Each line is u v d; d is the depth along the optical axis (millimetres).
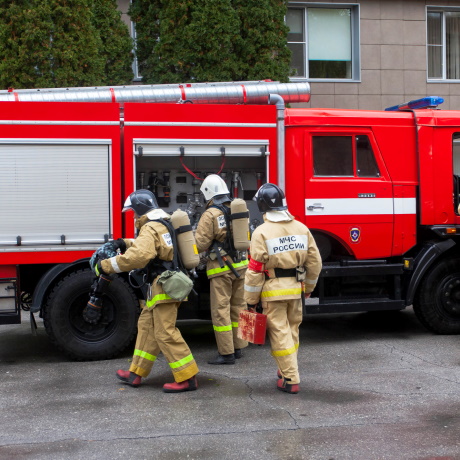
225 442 4043
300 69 14930
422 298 6973
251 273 4867
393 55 14797
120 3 13875
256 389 5164
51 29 11180
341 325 7781
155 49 12367
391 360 6016
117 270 4902
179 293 4957
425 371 5609
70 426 4387
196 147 6332
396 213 6840
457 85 15180
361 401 4805
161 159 6477
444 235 6828
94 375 5672
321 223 6656
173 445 4008
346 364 5895
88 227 6090
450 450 3869
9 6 11086
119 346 6148
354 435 4121
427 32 15422
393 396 4910
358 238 6750
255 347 6668
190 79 12352
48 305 6020
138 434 4211
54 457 3855
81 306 6133
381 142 6809
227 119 6383
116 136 6145
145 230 4953
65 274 6176
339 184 6688
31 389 5285
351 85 14656
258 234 4883
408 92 14914
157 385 5340
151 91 6887
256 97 7145
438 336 7074
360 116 6766
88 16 11539
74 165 6062
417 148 6871
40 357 6426
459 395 4922
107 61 12734
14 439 4160
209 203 6039
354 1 14648
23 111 5953
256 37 12438
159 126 6242
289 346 4980
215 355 6355
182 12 12219
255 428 4277
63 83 11281
